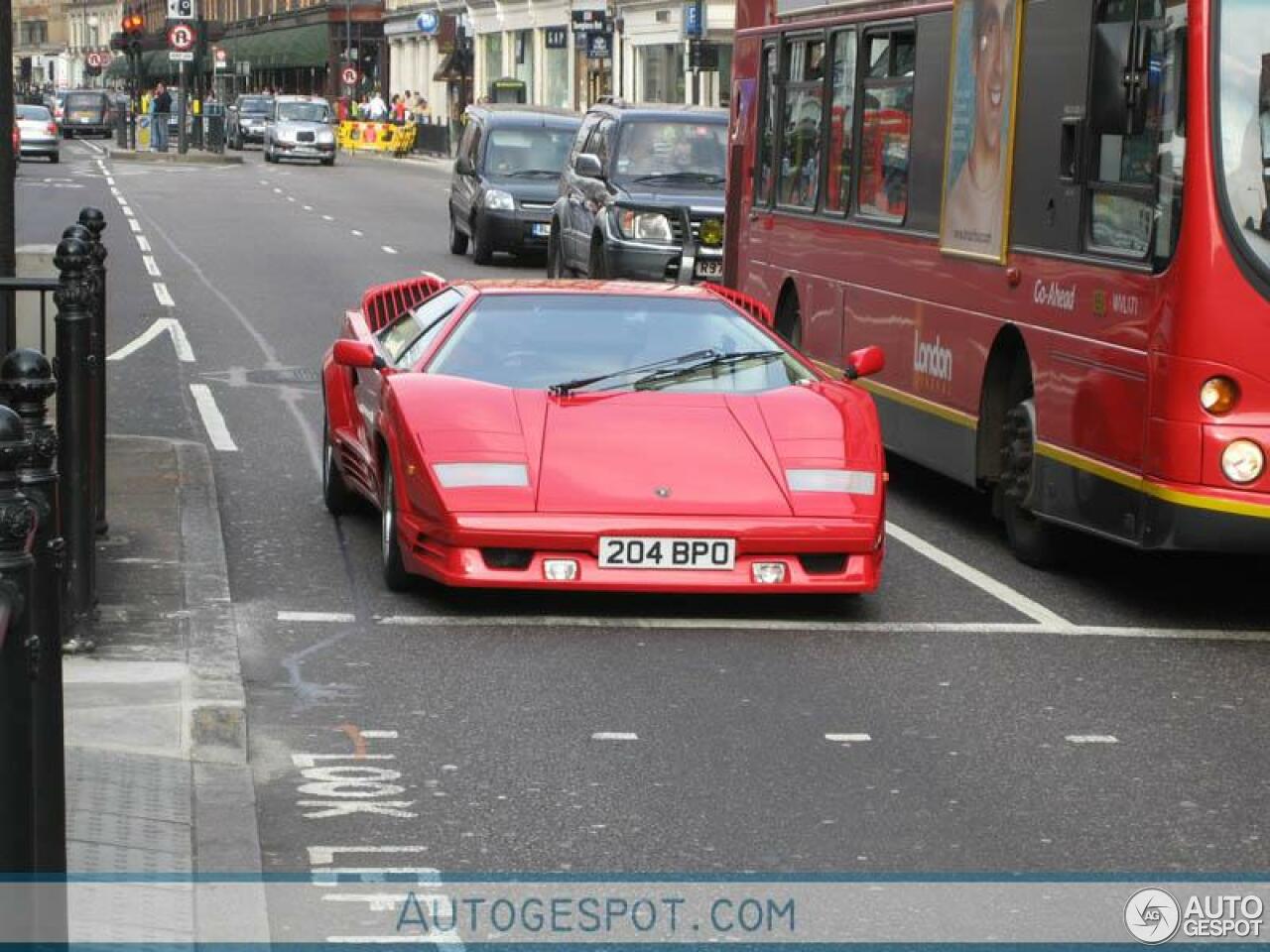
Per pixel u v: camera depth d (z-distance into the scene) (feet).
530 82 271.08
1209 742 26.35
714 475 32.27
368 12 356.59
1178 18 31.48
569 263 94.89
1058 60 36.14
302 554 37.45
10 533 14.37
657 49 209.15
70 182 188.85
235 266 108.68
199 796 22.77
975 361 39.78
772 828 22.43
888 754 25.48
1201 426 30.94
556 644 30.94
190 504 40.57
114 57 577.02
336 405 40.27
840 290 49.47
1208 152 30.83
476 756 25.08
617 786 23.89
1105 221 34.04
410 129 288.71
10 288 28.91
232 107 311.06
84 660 28.22
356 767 24.56
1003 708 27.78
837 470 32.68
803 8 53.83
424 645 30.73
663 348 35.65
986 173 39.40
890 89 45.96
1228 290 30.73
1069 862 21.45
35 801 15.25
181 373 65.00
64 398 28.66
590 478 31.99
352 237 132.36
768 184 57.31
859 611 33.78
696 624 32.45
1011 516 38.40
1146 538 31.86
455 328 35.96
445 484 31.89
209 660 28.81
